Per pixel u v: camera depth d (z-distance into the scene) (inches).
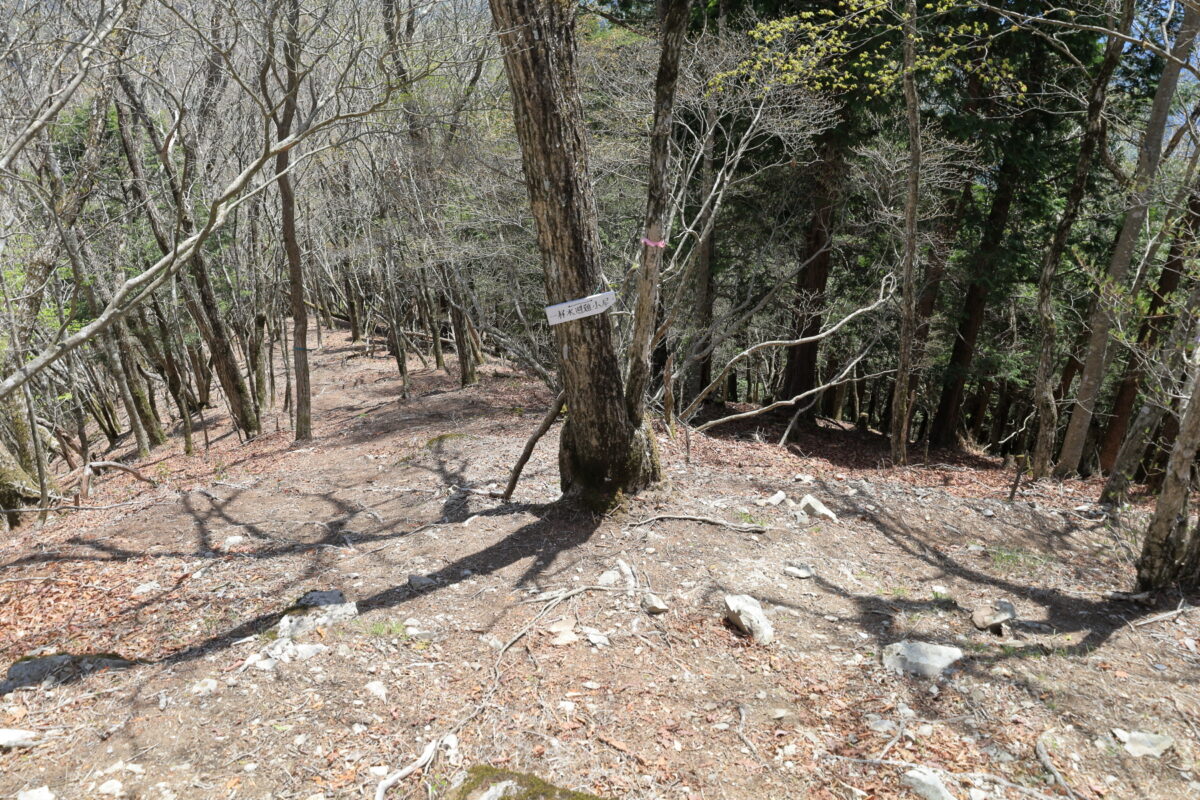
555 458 313.1
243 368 882.8
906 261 383.2
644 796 118.0
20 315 377.1
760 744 130.4
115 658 157.1
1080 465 546.9
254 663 151.5
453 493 265.4
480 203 476.1
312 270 1075.3
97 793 116.2
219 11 237.0
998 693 144.6
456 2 303.7
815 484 277.6
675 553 201.0
